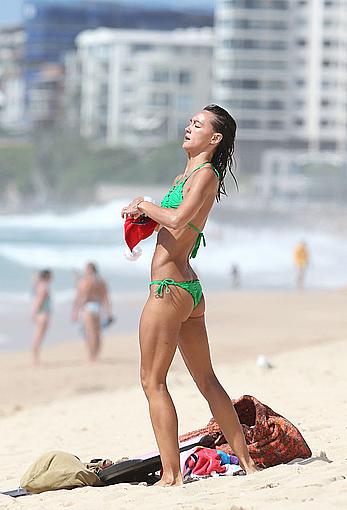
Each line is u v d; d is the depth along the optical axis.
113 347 46.12
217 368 30.56
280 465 12.91
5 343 48.16
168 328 12.40
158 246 12.50
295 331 52.12
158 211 12.27
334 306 66.81
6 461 17.80
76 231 183.50
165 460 12.54
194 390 25.61
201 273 99.31
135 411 23.23
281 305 67.62
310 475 12.27
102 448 18.19
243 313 62.28
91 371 38.34
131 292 77.88
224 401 12.94
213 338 48.78
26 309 63.28
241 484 12.06
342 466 12.80
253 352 42.69
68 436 20.17
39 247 135.75
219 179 12.88
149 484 13.16
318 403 20.80
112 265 106.12
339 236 181.62
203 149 12.70
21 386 34.78
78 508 11.59
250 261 115.62
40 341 40.62
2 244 143.00
